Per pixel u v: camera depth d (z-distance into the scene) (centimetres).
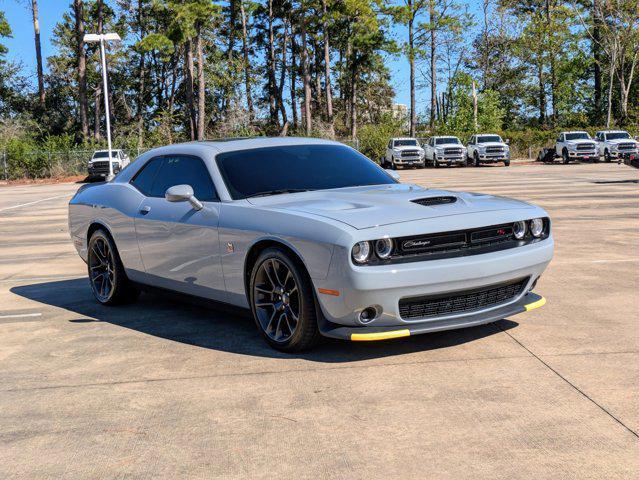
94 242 650
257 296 475
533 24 6862
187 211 531
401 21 6106
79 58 5453
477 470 285
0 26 5919
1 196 2753
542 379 392
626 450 298
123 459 310
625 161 2297
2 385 424
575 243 907
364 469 290
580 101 7244
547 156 4409
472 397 368
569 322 515
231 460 304
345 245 404
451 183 2377
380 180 547
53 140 4866
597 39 6769
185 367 443
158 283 584
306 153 564
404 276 409
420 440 317
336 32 6581
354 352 457
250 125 5809
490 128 5994
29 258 986
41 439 338
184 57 6391
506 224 454
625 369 405
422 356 442
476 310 449
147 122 6900
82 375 436
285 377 413
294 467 294
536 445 306
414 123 6219
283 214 452
